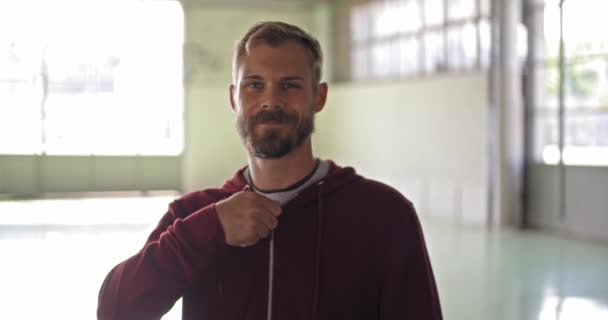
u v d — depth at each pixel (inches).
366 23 584.7
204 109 654.5
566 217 387.5
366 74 587.8
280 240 56.8
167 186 651.5
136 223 424.5
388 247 56.7
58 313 205.0
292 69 55.5
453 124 455.2
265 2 654.5
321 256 56.3
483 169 428.1
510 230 403.2
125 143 634.2
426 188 485.4
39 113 601.0
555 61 394.0
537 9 406.3
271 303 55.5
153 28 634.8
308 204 57.9
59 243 344.2
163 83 642.8
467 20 449.1
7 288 238.5
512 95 417.4
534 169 412.8
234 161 664.4
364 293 56.2
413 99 500.4
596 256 311.0
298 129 55.9
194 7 644.1
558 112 393.4
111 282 55.1
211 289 57.2
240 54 57.2
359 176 60.7
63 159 613.3
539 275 266.5
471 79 435.8
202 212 52.9
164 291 52.4
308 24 667.4
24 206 529.0
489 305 217.5
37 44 597.6
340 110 612.7
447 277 263.1
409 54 519.5
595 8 363.6
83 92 616.4
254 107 55.7
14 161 598.5
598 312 208.5
